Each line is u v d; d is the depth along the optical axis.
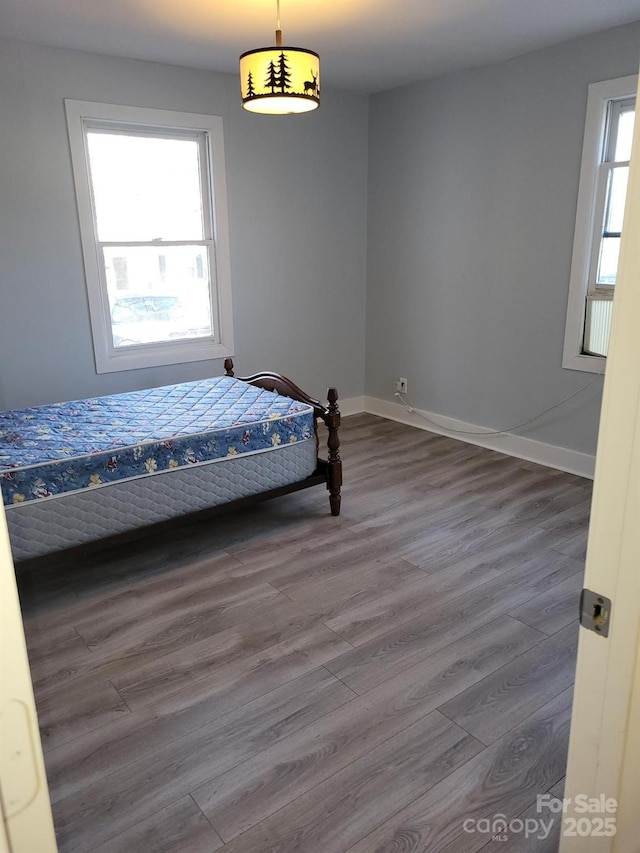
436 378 4.78
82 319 3.94
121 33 3.28
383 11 3.02
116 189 3.98
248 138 4.33
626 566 0.82
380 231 4.98
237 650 2.29
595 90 3.46
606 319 3.70
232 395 3.59
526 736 1.88
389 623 2.44
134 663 2.23
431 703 2.02
